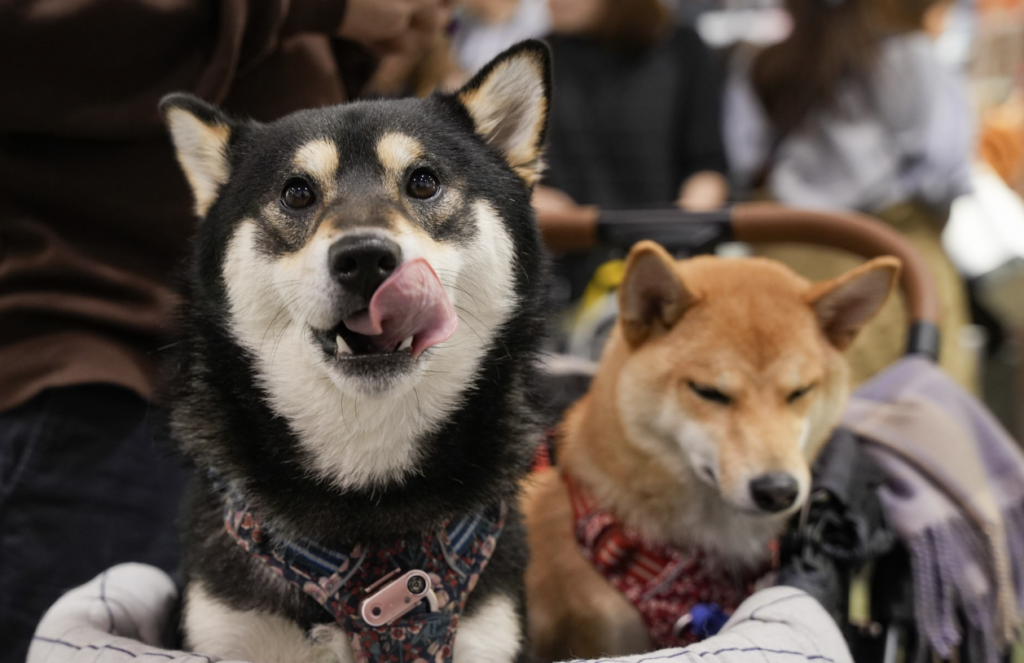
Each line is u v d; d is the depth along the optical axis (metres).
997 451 1.71
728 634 1.17
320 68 1.88
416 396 1.25
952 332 3.09
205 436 1.28
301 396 1.25
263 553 1.18
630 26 3.34
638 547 1.64
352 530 1.18
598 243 2.18
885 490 1.65
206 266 1.33
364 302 1.16
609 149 3.36
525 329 1.37
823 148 3.24
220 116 1.39
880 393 1.81
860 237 2.02
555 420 1.57
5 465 1.55
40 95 1.45
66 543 1.57
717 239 2.13
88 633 1.17
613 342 1.89
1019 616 1.62
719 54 4.17
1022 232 3.24
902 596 1.58
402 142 1.31
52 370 1.57
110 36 1.43
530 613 1.70
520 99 1.45
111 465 1.61
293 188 1.29
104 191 1.65
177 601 1.37
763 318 1.70
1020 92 4.84
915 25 3.21
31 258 1.61
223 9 1.50
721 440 1.61
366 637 1.17
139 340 1.70
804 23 3.20
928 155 3.13
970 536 1.60
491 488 1.25
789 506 1.52
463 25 4.06
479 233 1.32
